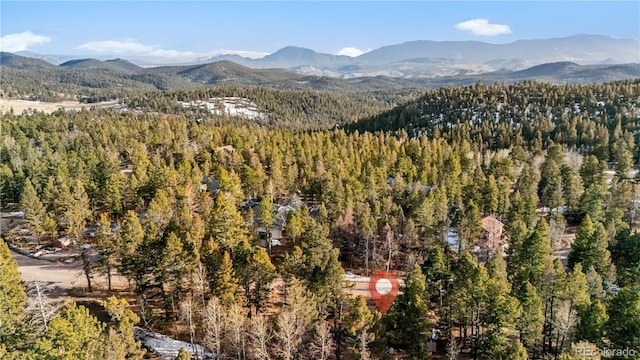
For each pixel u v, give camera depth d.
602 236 57.88
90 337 35.09
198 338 49.09
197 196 78.94
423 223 69.69
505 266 55.28
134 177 84.50
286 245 73.44
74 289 60.09
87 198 79.25
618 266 60.34
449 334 46.34
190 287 53.25
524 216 71.38
